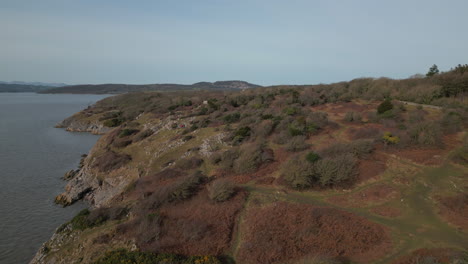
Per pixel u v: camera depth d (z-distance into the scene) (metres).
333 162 21.55
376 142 26.30
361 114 36.97
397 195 19.28
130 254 15.28
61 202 28.27
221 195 20.25
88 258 16.06
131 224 18.41
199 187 22.58
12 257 19.22
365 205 18.69
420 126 26.33
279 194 20.89
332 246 14.92
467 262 12.35
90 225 19.61
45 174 36.53
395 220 16.92
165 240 16.38
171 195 21.12
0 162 40.84
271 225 17.00
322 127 32.84
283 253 14.78
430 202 18.19
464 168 21.34
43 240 21.36
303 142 27.53
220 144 32.00
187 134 38.00
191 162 27.89
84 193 29.91
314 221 16.88
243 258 14.90
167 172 26.69
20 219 24.50
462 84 41.16
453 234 15.20
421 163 22.59
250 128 34.03
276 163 25.61
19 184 32.69
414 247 14.41
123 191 26.06
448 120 29.80
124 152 37.31
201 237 16.55
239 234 17.00
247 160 25.34
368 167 22.45
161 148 34.78
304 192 20.94
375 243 14.96
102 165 33.44
